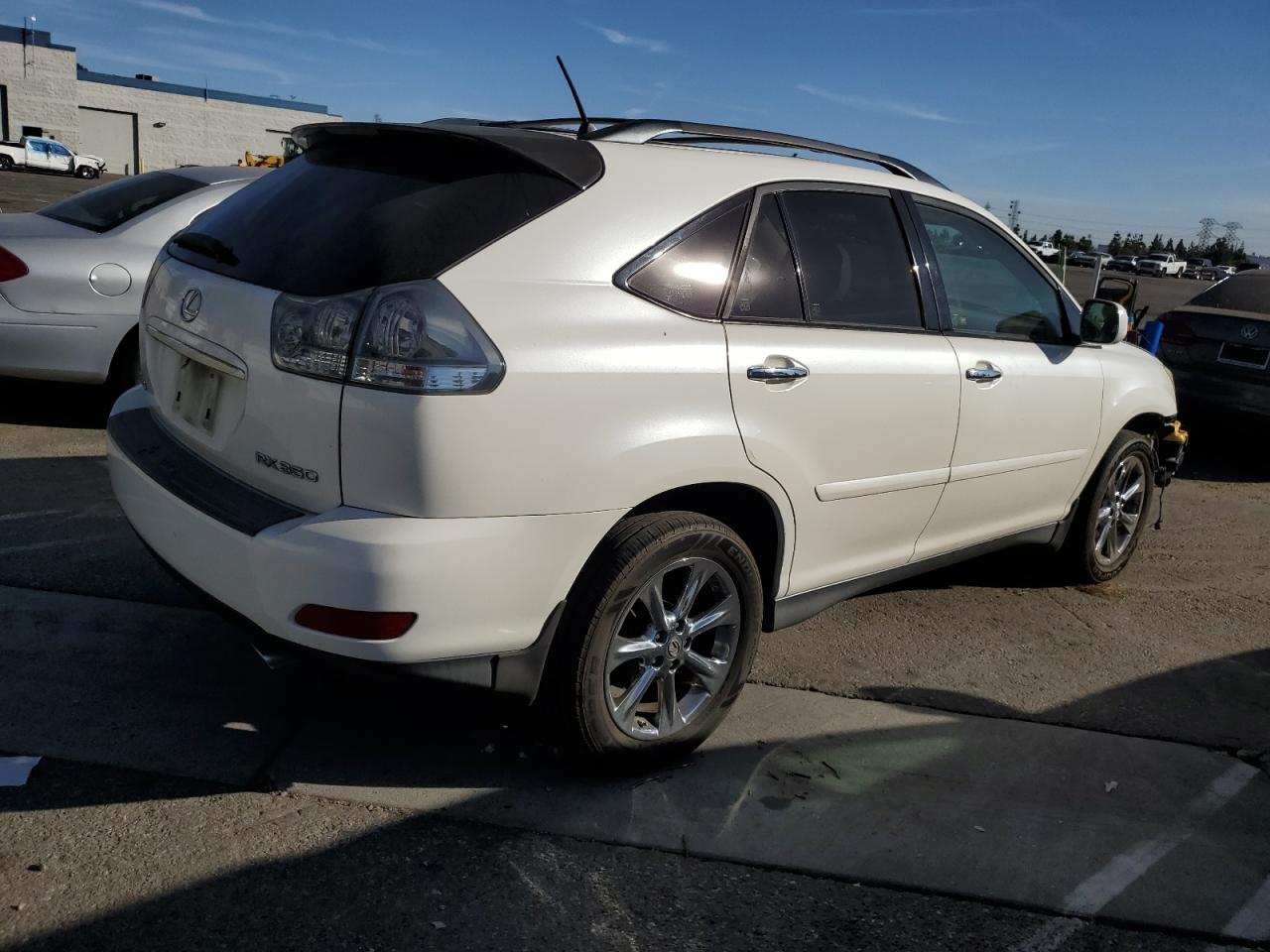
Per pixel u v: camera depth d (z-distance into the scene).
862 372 3.29
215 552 2.61
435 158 2.78
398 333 2.39
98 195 6.34
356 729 3.14
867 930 2.48
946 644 4.20
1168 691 3.93
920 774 3.18
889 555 3.73
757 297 3.09
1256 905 2.70
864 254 3.48
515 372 2.47
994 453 3.96
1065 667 4.07
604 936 2.38
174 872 2.45
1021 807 3.06
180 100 62.12
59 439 5.88
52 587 3.88
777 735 3.35
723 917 2.47
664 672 2.98
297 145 3.25
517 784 2.93
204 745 2.98
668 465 2.77
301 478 2.54
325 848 2.58
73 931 2.23
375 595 2.39
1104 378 4.51
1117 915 2.62
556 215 2.69
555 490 2.56
